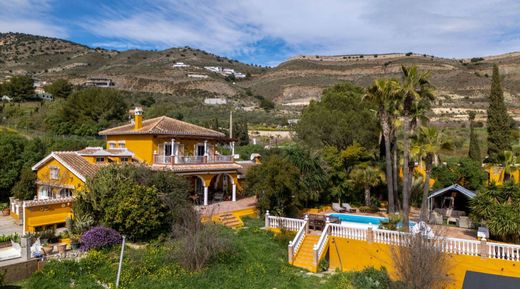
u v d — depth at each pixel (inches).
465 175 1333.7
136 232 809.5
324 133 1432.1
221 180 1478.8
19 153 1306.6
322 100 1596.9
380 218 1103.0
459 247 721.6
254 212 1146.7
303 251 847.7
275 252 844.6
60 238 834.8
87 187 869.2
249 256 798.5
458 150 2224.4
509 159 1166.3
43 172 1136.2
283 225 966.4
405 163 971.3
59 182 1059.3
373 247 800.3
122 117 2620.6
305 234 902.4
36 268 673.6
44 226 904.9
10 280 638.5
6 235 868.0
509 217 786.8
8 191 1249.4
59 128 2269.9
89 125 2306.8
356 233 826.2
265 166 1106.1
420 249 606.2
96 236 764.0
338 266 832.9
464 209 1145.4
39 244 743.1
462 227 1024.9
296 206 1150.3
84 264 693.3
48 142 1494.8
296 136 1685.5
